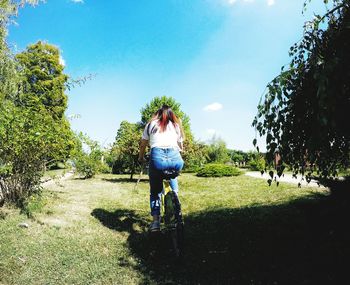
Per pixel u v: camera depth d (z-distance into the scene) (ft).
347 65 10.33
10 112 21.42
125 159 58.59
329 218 16.12
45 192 29.09
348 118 11.23
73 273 12.25
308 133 12.49
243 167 147.23
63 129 25.13
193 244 15.97
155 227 15.07
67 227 18.25
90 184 45.57
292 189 33.04
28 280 11.51
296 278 11.38
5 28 31.53
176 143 15.14
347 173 17.38
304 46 13.46
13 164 21.54
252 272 12.22
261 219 20.16
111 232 17.95
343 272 11.35
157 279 11.98
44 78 97.66
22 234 16.34
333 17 13.62
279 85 10.96
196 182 50.49
